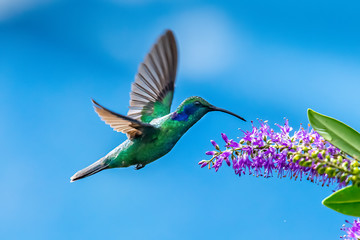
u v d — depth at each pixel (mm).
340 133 5801
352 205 5605
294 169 6164
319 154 5727
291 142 6289
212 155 6566
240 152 6496
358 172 5359
